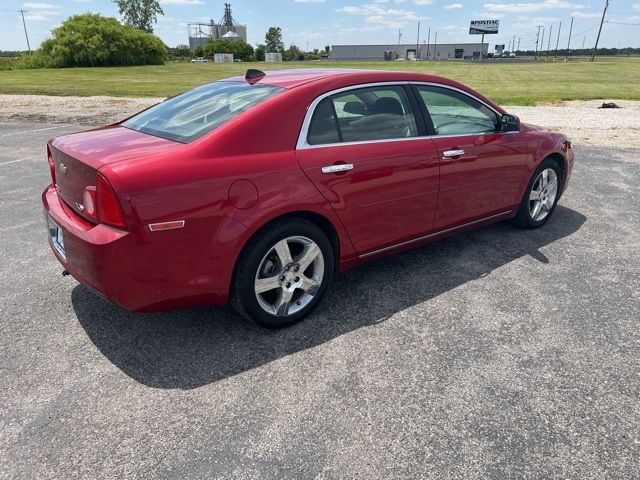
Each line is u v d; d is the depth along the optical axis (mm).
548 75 35594
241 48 110562
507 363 2904
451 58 129125
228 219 2770
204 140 2809
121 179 2500
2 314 3420
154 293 2697
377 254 3682
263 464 2188
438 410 2518
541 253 4488
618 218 5457
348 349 3045
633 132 10898
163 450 2270
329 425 2418
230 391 2664
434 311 3488
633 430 2391
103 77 32000
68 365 2881
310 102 3160
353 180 3273
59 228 2910
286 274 3143
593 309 3518
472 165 4051
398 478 2113
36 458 2221
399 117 3615
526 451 2264
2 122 12680
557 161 5074
